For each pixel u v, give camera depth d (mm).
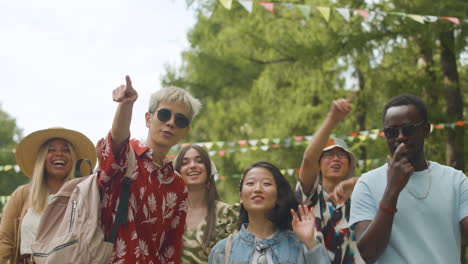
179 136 3848
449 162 9016
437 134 9320
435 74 9625
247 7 5758
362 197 3240
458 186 3141
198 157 5227
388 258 3080
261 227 3807
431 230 3053
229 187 12711
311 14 10164
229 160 13086
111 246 3438
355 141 10805
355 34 9414
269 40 10781
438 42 9492
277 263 3627
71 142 5277
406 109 3146
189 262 4887
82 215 3451
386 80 9555
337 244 4594
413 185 3141
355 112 10898
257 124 12516
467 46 8688
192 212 5141
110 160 3473
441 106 9492
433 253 3004
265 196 3766
